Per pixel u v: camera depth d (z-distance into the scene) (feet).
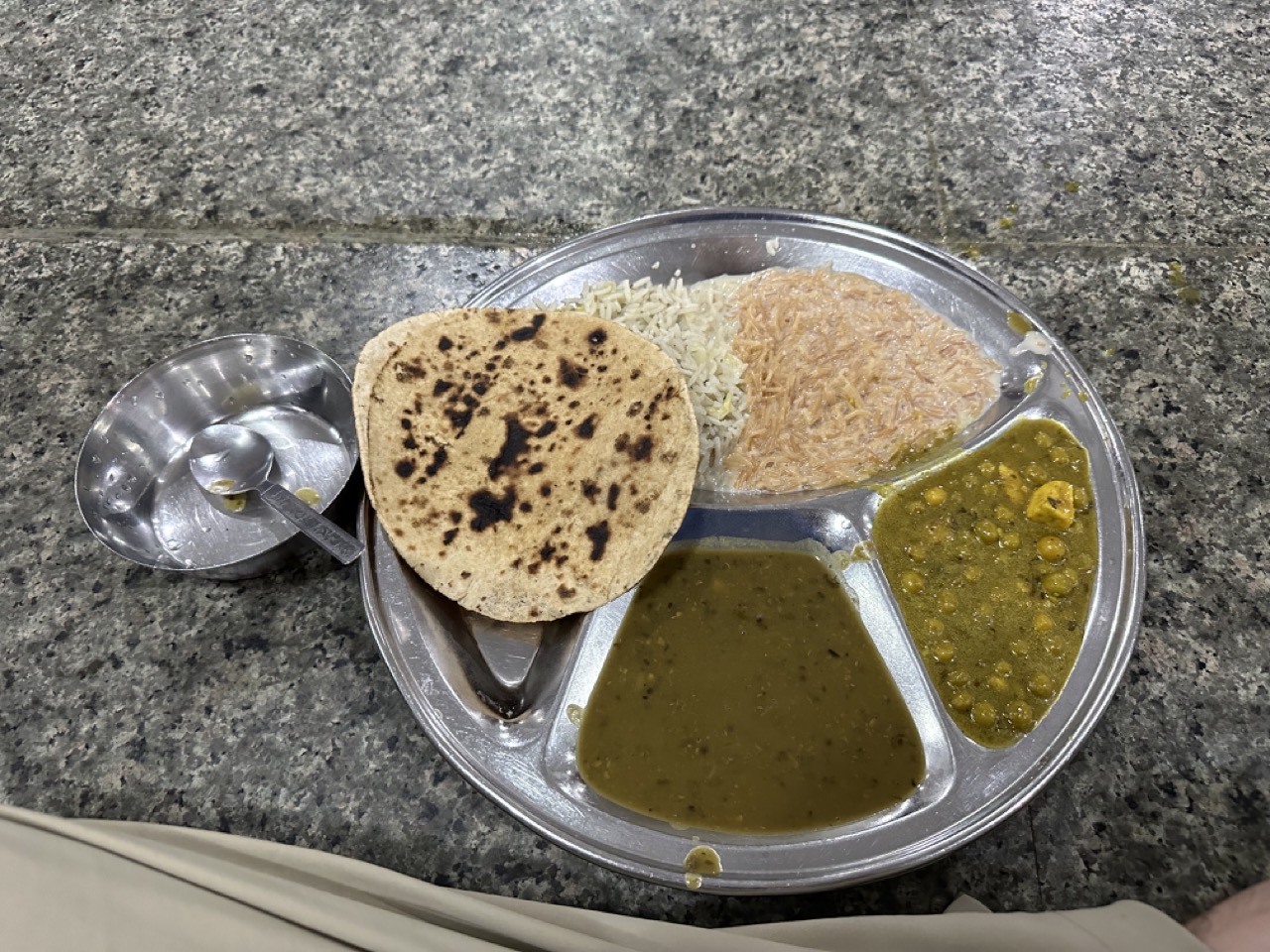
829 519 1.43
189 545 1.41
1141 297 1.60
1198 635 1.31
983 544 1.38
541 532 1.33
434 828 1.24
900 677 1.31
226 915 1.04
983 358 1.49
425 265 1.74
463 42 2.10
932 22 2.02
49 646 1.39
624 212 1.79
